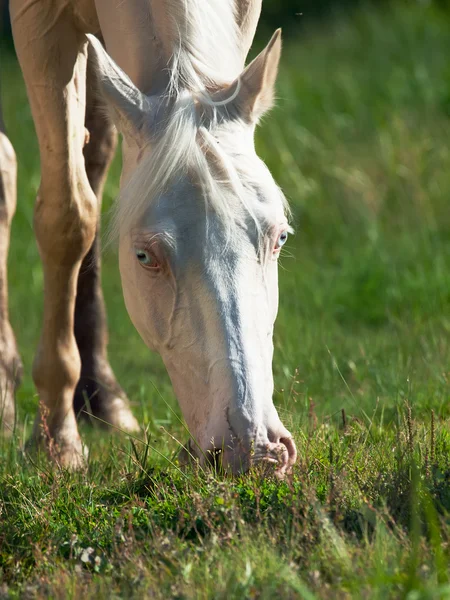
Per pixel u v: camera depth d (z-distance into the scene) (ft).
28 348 35.78
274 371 27.50
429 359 26.73
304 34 83.35
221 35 19.44
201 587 13.11
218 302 16.63
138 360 33.68
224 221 16.80
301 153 51.72
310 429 20.22
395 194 46.03
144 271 17.69
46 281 23.81
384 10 77.66
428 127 51.88
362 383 25.63
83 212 23.08
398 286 36.50
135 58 19.38
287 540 14.08
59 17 21.70
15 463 21.04
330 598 12.16
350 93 57.93
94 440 25.08
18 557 15.70
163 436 22.25
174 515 16.01
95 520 16.58
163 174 16.99
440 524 14.47
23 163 55.83
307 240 45.39
